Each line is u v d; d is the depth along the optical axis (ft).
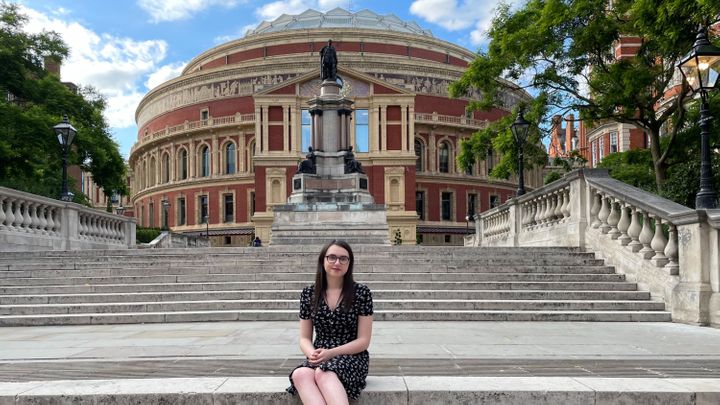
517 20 76.48
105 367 21.93
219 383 17.84
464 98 253.03
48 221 61.11
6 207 56.24
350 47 263.08
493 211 75.56
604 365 21.95
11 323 35.60
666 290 37.91
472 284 41.60
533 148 80.12
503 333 31.07
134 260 47.62
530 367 21.53
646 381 18.17
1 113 95.81
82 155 113.09
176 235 120.16
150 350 25.73
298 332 31.37
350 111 91.71
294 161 209.56
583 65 73.41
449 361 22.82
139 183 296.51
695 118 68.64
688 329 32.65
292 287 42.01
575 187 51.03
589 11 66.90
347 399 15.03
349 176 88.12
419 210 241.14
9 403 16.71
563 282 41.75
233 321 36.76
